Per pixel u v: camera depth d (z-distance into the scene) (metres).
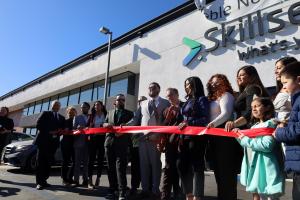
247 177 3.13
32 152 9.13
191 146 3.79
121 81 17.11
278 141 2.61
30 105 29.95
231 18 10.66
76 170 6.55
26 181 7.33
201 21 11.88
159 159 5.38
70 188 6.34
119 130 5.15
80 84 20.50
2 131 8.22
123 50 15.95
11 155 9.05
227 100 3.62
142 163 5.40
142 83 13.92
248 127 3.41
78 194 5.72
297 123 2.31
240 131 3.18
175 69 12.45
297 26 8.88
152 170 5.38
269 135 2.88
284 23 9.16
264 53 9.48
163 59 13.20
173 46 12.88
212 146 3.54
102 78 18.59
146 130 4.62
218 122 3.51
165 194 4.29
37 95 26.09
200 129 3.66
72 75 20.86
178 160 3.91
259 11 9.84
